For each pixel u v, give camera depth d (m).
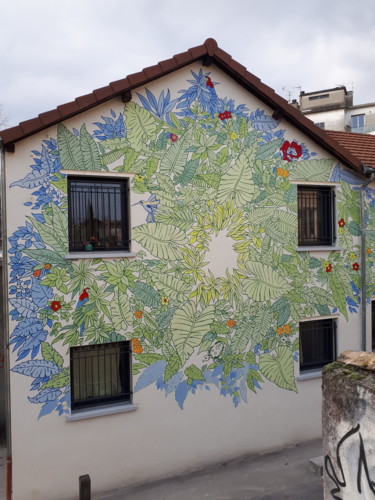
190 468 7.95
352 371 4.05
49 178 7.04
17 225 6.83
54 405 7.04
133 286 7.57
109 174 7.45
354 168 9.35
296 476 7.70
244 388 8.41
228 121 8.30
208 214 8.12
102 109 7.38
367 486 3.66
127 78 7.28
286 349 8.78
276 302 8.69
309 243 9.29
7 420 6.79
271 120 8.67
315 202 9.39
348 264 9.45
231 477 7.71
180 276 7.90
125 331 7.51
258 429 8.52
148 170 7.69
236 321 8.34
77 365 7.44
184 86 7.96
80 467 7.18
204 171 8.10
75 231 7.44
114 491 7.36
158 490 7.37
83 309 7.23
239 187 8.38
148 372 7.67
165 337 7.79
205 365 8.08
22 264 6.85
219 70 8.26
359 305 9.55
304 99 42.81
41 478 6.94
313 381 9.07
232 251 8.31
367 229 9.69
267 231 8.62
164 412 7.77
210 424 8.12
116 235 7.71
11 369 6.78
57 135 7.09
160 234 7.77
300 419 8.91
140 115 7.63
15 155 6.84
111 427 7.41
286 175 8.79
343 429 3.97
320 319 9.27
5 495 7.52
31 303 6.90
